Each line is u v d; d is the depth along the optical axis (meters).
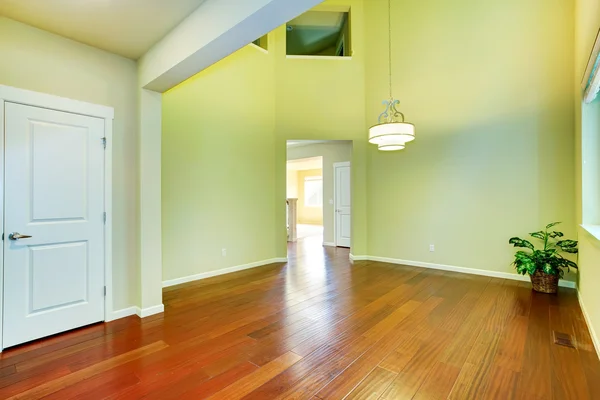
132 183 3.18
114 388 1.93
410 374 2.08
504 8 4.44
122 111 3.10
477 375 2.06
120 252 3.09
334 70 5.72
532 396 1.84
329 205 7.68
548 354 2.33
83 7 2.30
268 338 2.62
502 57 4.46
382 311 3.23
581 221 3.37
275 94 5.61
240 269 5.07
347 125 5.74
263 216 5.45
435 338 2.61
